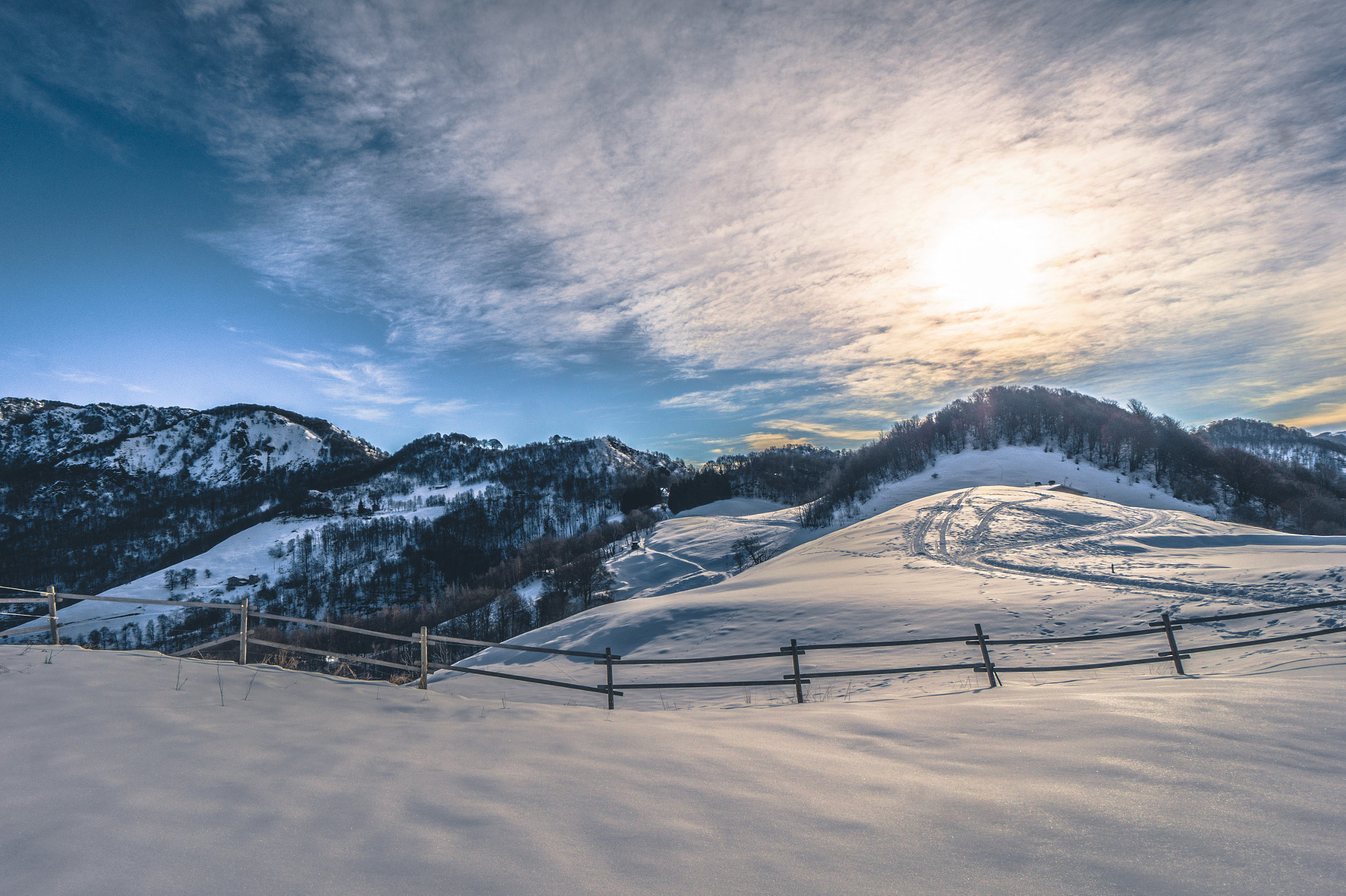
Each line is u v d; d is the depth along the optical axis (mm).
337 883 3297
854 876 3492
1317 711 5898
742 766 5309
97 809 4008
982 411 160500
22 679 6961
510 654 29000
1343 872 3301
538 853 3703
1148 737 5488
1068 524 37781
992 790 4625
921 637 17875
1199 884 3285
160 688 7180
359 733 6098
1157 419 136125
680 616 27328
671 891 3324
